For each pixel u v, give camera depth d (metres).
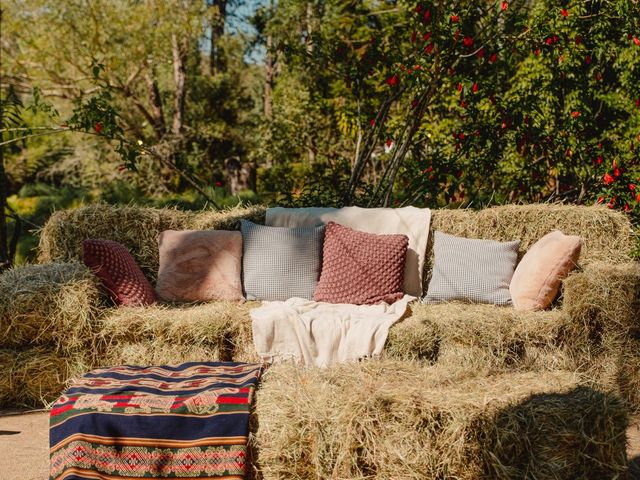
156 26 13.78
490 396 2.37
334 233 4.42
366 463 2.33
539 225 4.41
